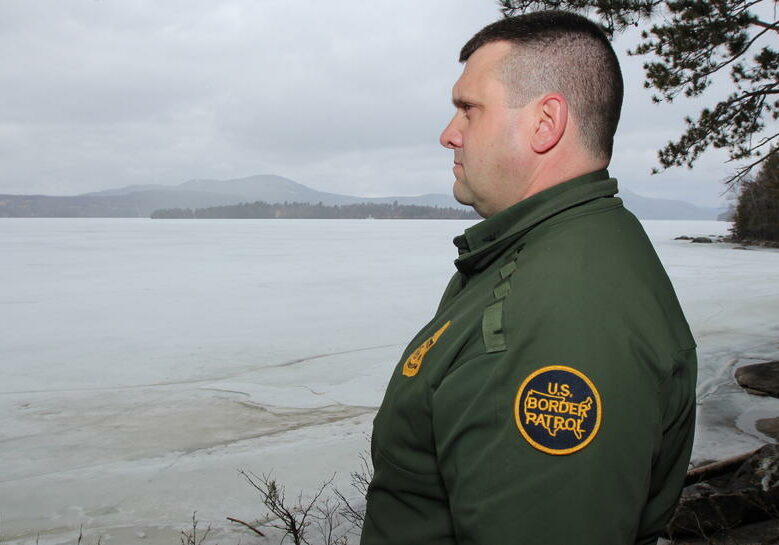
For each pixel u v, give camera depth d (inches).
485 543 28.7
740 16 216.8
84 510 176.2
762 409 235.1
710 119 253.4
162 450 226.4
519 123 36.9
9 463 214.2
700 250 1455.5
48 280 774.5
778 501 110.1
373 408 277.1
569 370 28.7
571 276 31.3
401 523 37.5
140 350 391.2
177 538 156.6
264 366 352.8
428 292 666.2
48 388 309.1
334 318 506.6
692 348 34.1
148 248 1483.8
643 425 28.8
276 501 159.2
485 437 30.1
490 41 38.6
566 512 27.3
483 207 40.2
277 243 1759.4
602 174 37.5
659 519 35.9
